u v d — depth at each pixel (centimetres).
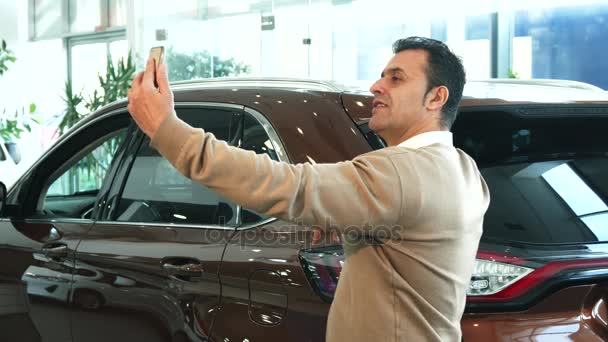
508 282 163
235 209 200
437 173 122
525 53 666
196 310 197
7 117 1036
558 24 644
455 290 127
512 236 173
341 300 132
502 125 195
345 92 200
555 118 196
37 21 1067
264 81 229
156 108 120
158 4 802
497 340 160
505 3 664
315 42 712
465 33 684
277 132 197
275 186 116
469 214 127
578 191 189
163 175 227
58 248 246
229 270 191
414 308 123
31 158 1055
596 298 170
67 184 289
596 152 201
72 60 1071
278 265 181
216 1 769
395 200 117
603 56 623
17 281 262
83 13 1042
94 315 232
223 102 218
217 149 118
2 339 274
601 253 173
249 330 184
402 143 130
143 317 214
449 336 127
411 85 133
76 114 815
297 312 175
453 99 134
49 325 251
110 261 226
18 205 273
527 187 185
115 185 243
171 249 208
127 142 246
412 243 122
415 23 691
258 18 739
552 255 169
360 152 182
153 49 124
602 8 617
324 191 117
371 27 702
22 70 1057
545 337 161
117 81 788
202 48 782
